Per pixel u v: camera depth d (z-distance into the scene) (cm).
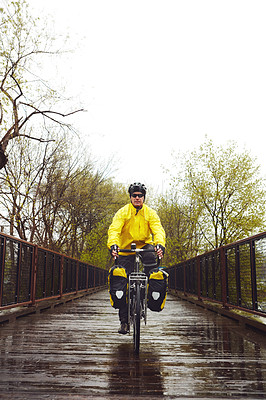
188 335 458
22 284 653
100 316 661
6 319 555
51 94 1083
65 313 716
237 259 598
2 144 974
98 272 1931
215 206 1588
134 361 314
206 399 218
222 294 699
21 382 249
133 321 356
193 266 1071
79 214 1592
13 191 1188
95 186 1656
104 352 349
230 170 1588
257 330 482
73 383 248
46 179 1378
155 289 357
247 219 1536
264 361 318
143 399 217
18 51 1009
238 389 238
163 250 359
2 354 337
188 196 1648
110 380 256
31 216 1255
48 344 387
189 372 280
